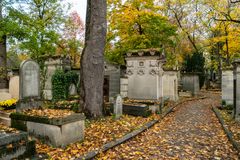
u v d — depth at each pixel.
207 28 24.50
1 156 4.14
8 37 14.86
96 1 8.95
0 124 7.48
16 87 13.35
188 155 5.38
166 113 11.52
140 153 5.39
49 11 21.23
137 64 12.67
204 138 6.96
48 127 5.61
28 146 4.67
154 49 12.25
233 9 18.17
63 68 15.15
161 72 13.05
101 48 9.13
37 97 7.59
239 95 9.36
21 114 6.14
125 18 17.69
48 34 16.78
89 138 6.34
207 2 18.53
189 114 11.97
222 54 31.84
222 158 5.18
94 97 9.00
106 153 5.25
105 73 14.47
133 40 18.38
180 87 24.52
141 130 7.43
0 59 15.84
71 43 26.89
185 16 28.16
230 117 10.28
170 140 6.70
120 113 9.67
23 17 15.48
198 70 26.94
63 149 5.34
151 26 18.16
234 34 21.11
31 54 18.14
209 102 18.19
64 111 6.58
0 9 14.86
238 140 6.23
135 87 12.72
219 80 34.47
